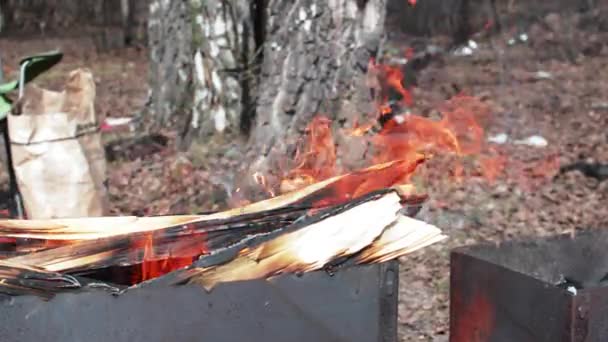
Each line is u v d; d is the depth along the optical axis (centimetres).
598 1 2319
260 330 364
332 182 440
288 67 870
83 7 2781
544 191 929
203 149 994
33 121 631
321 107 870
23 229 414
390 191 408
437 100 1441
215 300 357
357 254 376
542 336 400
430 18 2038
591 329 388
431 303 648
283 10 879
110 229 418
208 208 820
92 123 662
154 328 353
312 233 382
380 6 871
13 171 672
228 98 1037
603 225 828
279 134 867
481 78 1694
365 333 376
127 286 368
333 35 867
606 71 1817
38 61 679
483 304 430
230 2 1022
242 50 1033
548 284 396
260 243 376
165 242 394
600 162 1052
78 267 381
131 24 2395
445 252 743
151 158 1009
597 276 479
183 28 1058
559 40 2119
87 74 660
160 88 1117
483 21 2141
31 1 2691
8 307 343
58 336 347
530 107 1424
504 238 779
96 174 659
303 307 367
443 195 899
